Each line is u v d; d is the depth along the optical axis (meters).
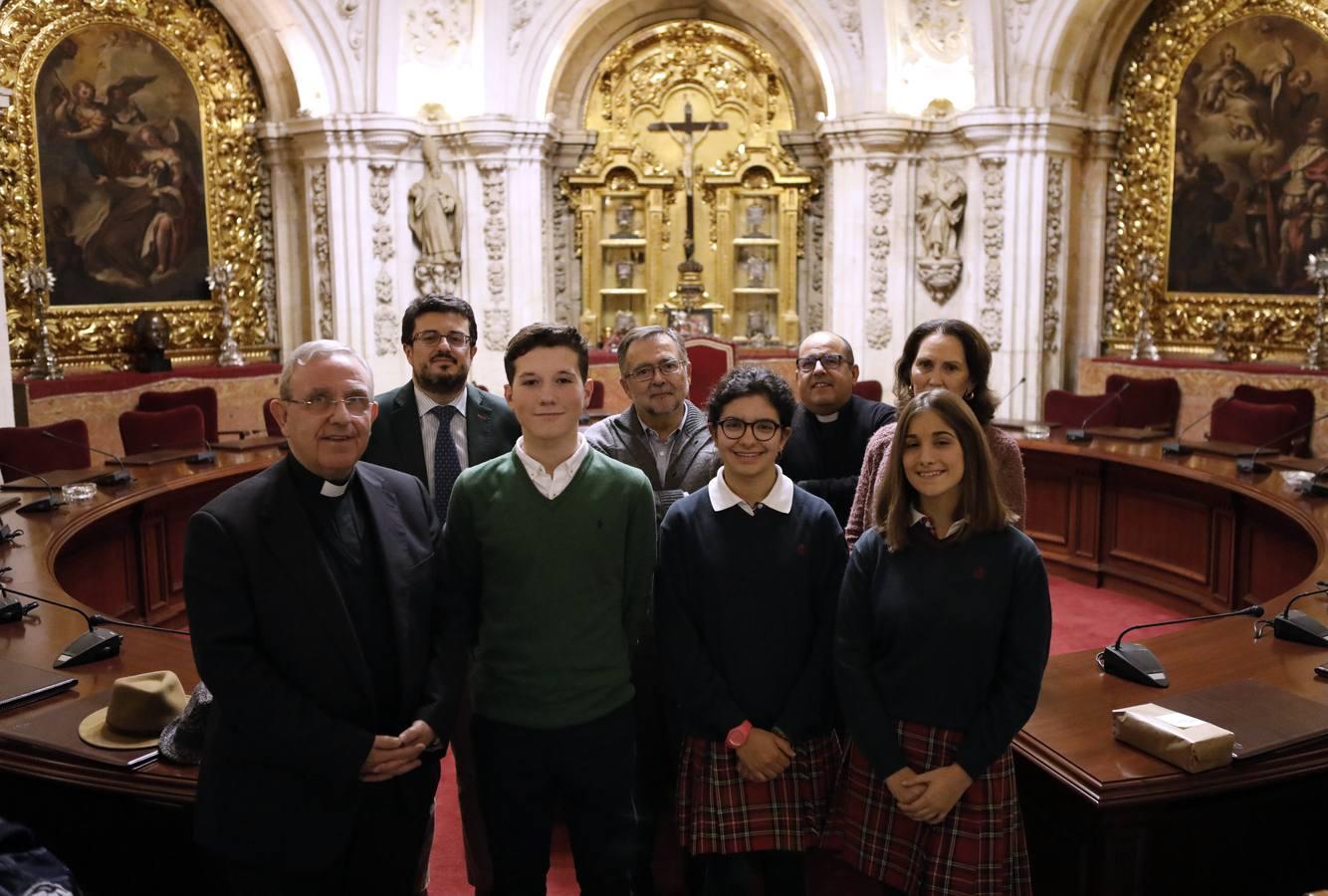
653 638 3.35
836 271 10.60
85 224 9.30
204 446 6.97
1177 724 2.66
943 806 2.48
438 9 10.12
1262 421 6.91
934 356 3.35
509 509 2.72
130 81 9.48
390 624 2.50
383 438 3.65
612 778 2.80
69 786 2.83
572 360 2.71
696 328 10.71
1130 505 6.94
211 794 2.38
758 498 2.84
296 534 2.38
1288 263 9.02
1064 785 2.60
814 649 2.80
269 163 10.39
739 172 11.23
